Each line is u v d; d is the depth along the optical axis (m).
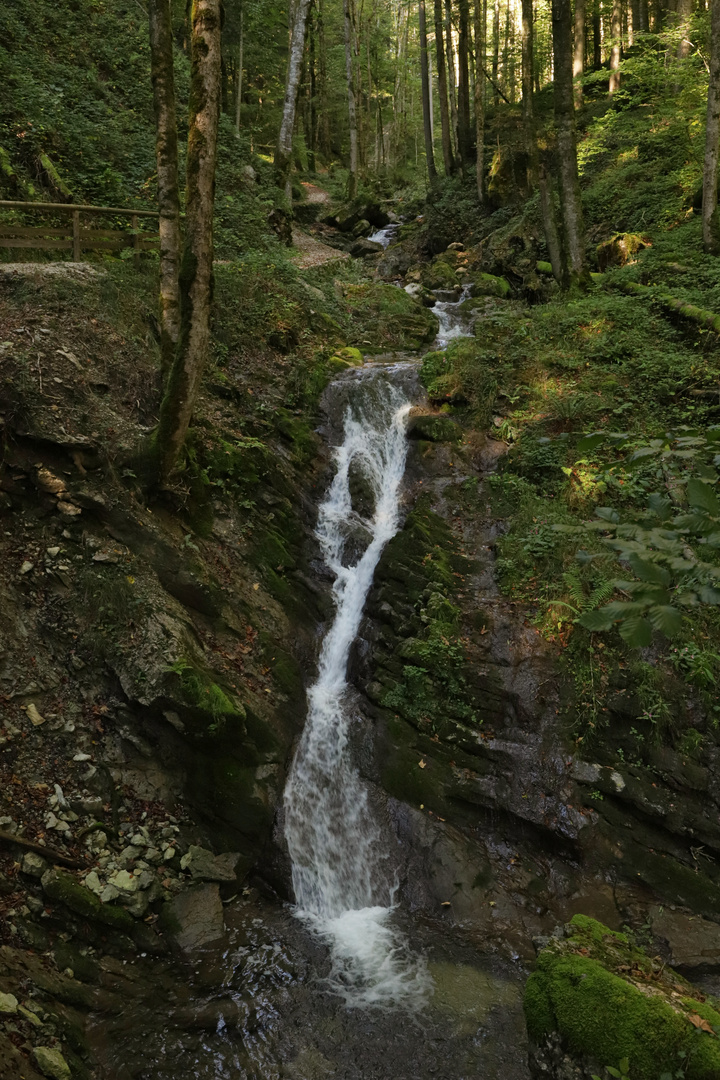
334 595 8.53
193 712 6.02
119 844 5.62
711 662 6.99
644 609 1.65
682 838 6.39
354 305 13.89
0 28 16.16
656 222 15.35
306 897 6.20
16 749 5.56
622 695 6.93
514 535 8.56
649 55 18.53
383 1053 4.68
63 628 6.24
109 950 5.08
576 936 4.75
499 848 6.55
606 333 11.30
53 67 16.45
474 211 21.80
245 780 6.32
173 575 7.02
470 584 8.28
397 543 8.59
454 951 5.63
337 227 25.03
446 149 25.67
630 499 8.42
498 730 7.13
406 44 38.72
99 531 6.79
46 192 12.52
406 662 7.55
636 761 6.73
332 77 39.69
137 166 15.08
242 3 26.89
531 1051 4.21
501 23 34.31
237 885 5.98
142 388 8.10
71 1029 4.41
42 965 4.69
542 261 16.58
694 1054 3.73
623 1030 3.89
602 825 6.46
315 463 9.77
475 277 17.38
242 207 16.66
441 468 9.77
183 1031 4.71
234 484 8.37
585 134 21.14
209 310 7.16
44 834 5.29
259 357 10.62
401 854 6.49
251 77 31.77
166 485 7.45
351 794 6.91
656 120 18.25
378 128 38.84
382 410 10.49
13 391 6.73
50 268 8.49
